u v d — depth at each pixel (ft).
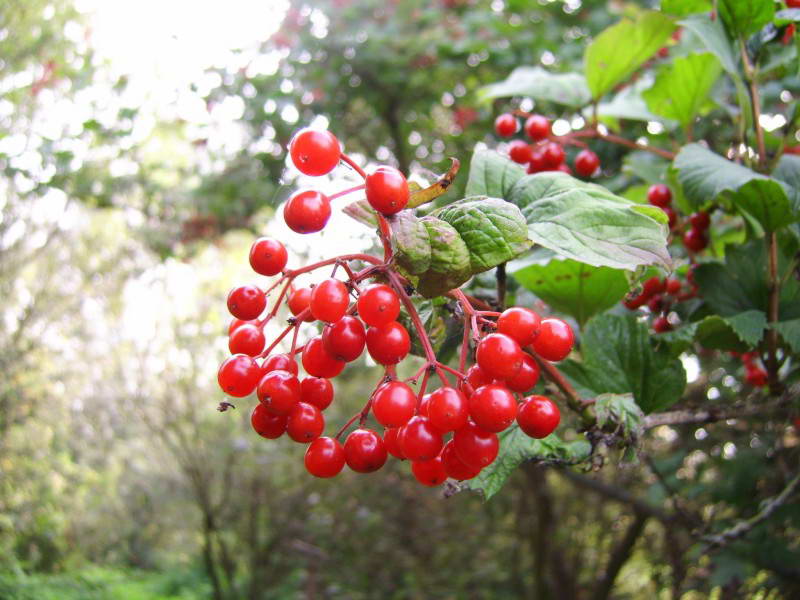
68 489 3.89
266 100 2.47
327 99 2.48
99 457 4.03
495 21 2.24
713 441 1.80
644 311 0.90
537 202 0.59
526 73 1.08
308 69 2.51
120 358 3.83
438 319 0.63
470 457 0.51
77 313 3.82
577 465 0.65
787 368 0.90
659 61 1.29
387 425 0.50
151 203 2.89
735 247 0.80
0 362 3.32
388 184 0.47
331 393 0.56
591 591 2.94
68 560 3.82
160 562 4.17
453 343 0.74
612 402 0.62
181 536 4.33
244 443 3.27
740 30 0.79
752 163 0.80
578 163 0.90
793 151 0.89
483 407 0.48
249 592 3.18
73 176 2.50
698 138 1.22
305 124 2.54
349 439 0.54
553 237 0.54
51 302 3.69
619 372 0.73
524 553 3.25
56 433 3.80
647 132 1.32
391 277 0.50
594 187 0.58
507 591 3.11
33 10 2.73
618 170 1.36
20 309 3.73
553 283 0.77
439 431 0.50
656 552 2.68
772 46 0.89
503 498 3.09
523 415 0.53
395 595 2.97
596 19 2.13
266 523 3.34
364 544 3.16
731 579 1.57
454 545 3.10
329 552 3.16
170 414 3.51
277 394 0.51
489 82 2.51
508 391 0.49
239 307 0.54
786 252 0.80
